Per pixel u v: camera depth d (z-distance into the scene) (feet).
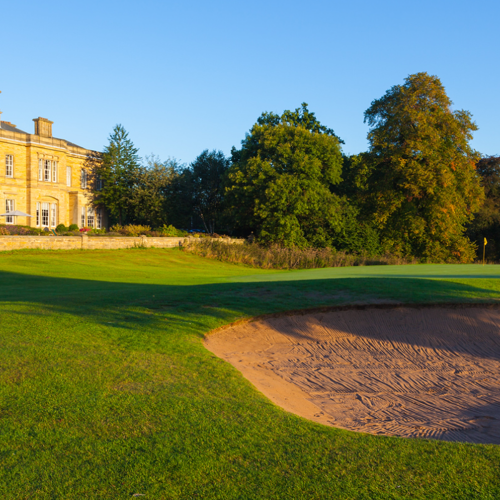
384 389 24.08
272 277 62.08
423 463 11.88
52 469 11.37
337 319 34.78
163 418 14.71
